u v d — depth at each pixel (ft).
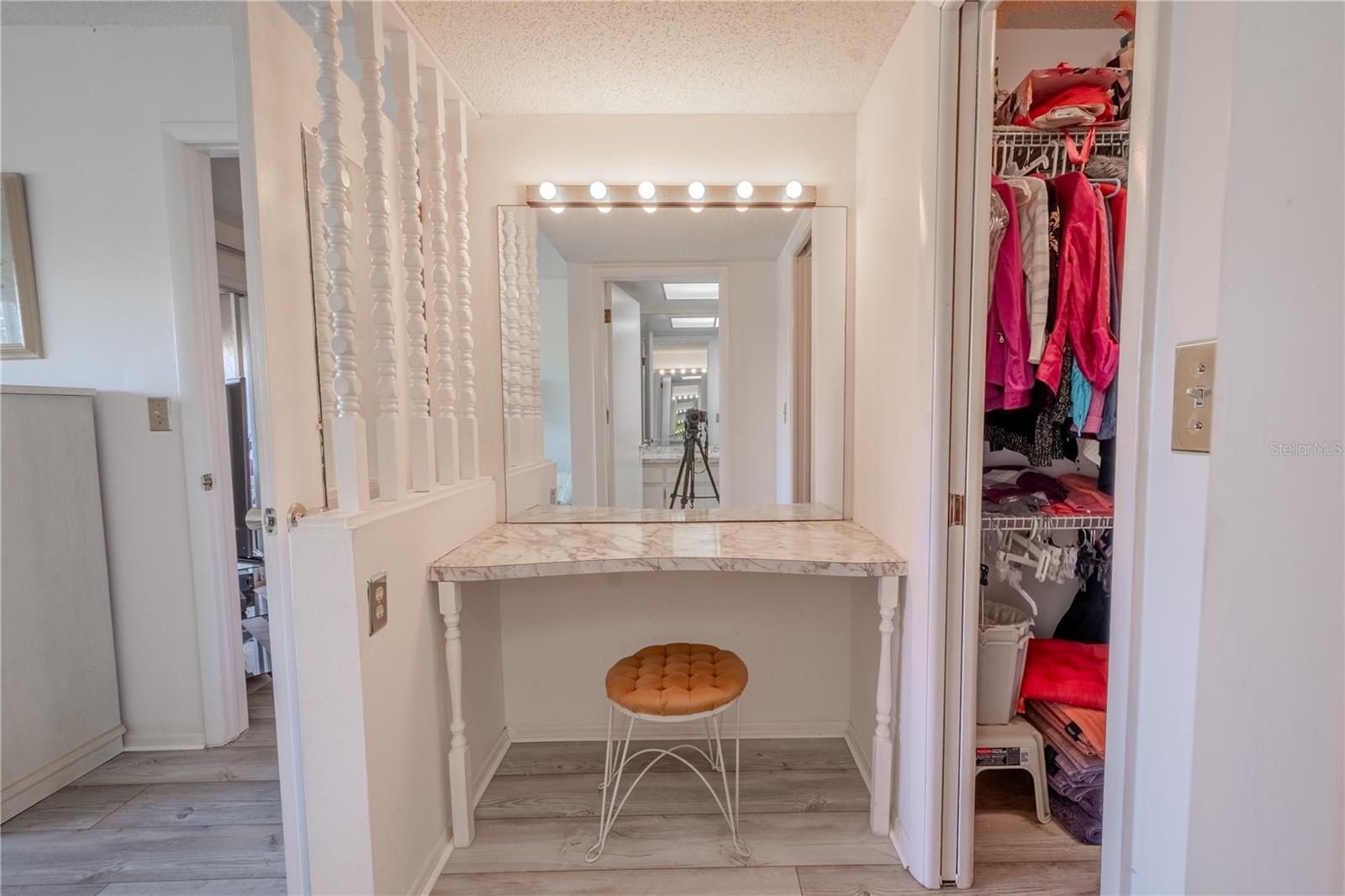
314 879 3.55
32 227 5.97
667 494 6.23
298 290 3.64
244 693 6.63
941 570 4.02
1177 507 1.70
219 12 5.58
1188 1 1.65
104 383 6.07
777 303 6.06
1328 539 1.21
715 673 4.79
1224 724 1.40
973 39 3.76
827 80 5.17
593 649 6.27
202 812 5.24
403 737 3.98
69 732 5.70
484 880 4.35
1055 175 4.93
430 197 4.84
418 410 4.49
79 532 5.80
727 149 5.82
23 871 4.53
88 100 5.89
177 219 5.96
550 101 5.50
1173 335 1.71
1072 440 5.00
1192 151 1.64
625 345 6.11
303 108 3.73
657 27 4.43
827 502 6.17
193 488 6.16
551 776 5.66
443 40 4.57
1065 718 4.93
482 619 5.60
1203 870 1.48
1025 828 4.83
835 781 5.53
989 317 4.55
